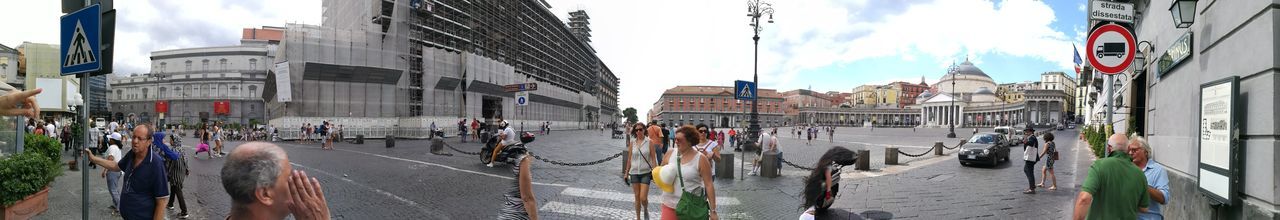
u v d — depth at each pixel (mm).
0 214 5449
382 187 8977
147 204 4062
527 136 3953
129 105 77000
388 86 32781
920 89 173375
